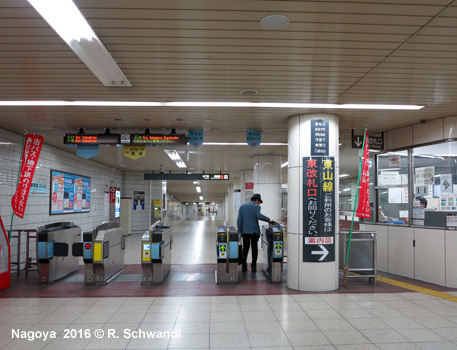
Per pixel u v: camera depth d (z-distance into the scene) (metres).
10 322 4.70
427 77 4.68
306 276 6.33
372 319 4.80
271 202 11.95
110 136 7.64
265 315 4.98
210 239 15.25
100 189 14.84
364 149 6.77
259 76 4.66
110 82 4.88
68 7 2.94
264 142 9.70
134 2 2.88
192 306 5.41
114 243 7.50
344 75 4.62
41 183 9.47
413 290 6.36
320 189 6.39
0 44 3.69
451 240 6.57
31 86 5.04
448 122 6.71
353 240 6.84
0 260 6.54
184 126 7.69
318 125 6.45
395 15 3.12
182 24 3.28
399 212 7.87
